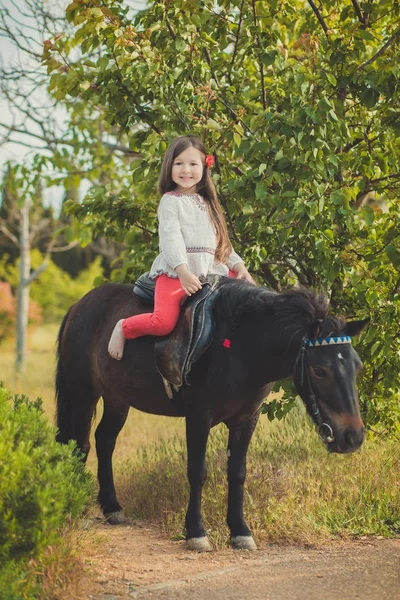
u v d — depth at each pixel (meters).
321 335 3.46
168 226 3.96
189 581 3.44
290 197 4.93
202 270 4.01
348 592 3.24
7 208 17.00
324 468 5.17
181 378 3.88
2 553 3.07
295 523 4.30
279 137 4.89
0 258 32.34
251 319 3.82
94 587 3.35
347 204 4.92
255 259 5.13
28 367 16.80
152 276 4.16
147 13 5.52
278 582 3.41
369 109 5.47
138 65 5.23
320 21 5.64
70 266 36.94
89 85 5.52
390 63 5.22
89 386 4.91
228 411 3.95
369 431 5.77
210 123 5.04
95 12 5.07
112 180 10.01
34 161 8.98
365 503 4.58
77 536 3.87
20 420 3.66
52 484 3.25
